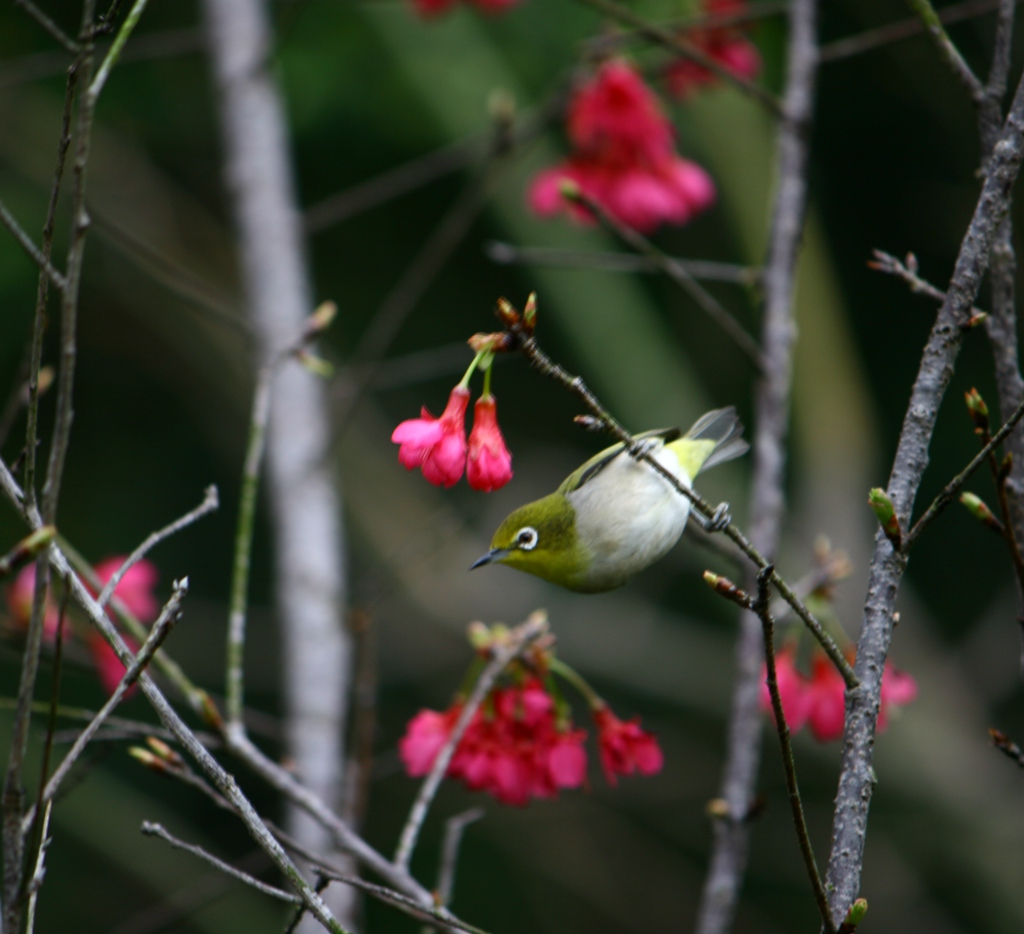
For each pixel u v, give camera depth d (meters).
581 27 14.45
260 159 10.14
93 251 13.98
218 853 13.25
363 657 6.18
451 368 9.09
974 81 4.46
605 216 6.56
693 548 15.27
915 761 13.68
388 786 15.02
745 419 16.47
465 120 14.00
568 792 15.40
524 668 5.33
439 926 4.48
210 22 10.53
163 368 15.88
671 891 15.24
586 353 15.21
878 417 16.25
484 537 15.98
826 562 6.12
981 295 11.96
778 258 7.01
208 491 3.92
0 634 6.47
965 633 15.77
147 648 3.30
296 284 9.70
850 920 3.10
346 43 13.84
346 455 15.98
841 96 15.66
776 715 3.16
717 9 8.93
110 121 14.20
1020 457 4.31
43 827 3.14
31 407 3.29
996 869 13.30
